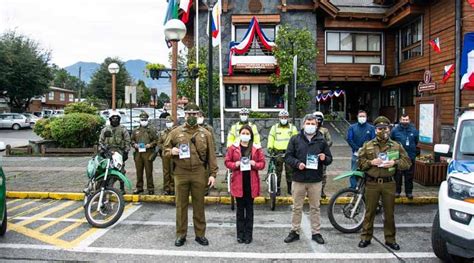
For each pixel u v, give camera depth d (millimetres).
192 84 18375
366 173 6223
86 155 17125
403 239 6625
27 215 8109
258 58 19703
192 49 19078
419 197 9172
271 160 9195
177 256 5828
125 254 5902
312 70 20438
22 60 44594
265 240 6570
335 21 21266
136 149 9508
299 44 18750
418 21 19750
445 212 5098
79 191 9875
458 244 4879
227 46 20344
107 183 7730
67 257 5773
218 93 19359
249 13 20375
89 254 5898
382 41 22062
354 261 5637
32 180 11352
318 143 6359
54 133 17500
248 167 6305
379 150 6145
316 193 6445
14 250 6043
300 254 5906
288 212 8461
